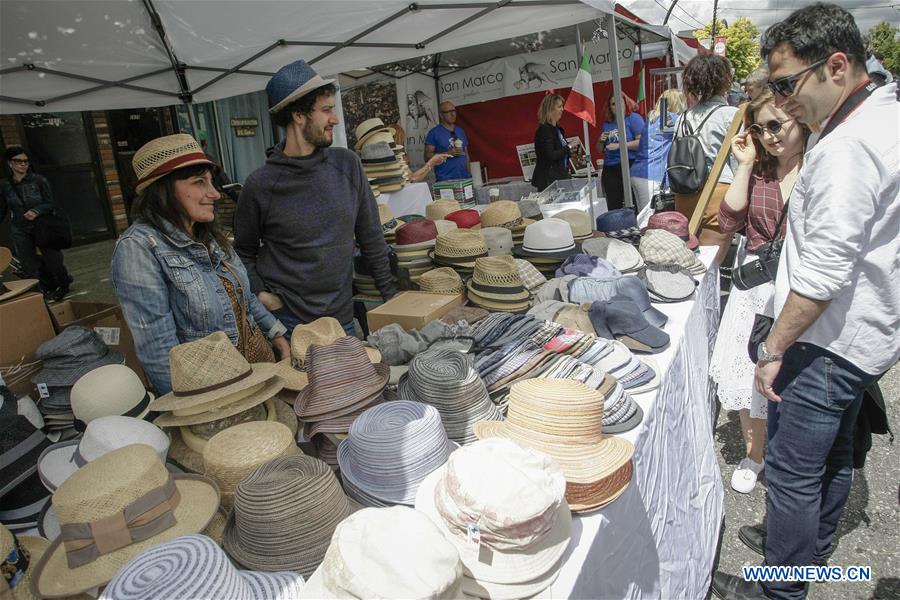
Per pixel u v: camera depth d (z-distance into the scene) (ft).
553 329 7.84
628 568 5.74
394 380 7.48
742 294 10.27
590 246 12.07
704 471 9.41
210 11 12.28
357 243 11.39
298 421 7.02
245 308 7.95
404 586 3.45
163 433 6.02
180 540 4.17
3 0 10.09
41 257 22.76
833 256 5.85
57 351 8.18
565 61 33.42
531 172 30.55
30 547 5.10
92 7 11.22
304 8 12.30
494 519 4.12
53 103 14.23
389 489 5.16
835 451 7.67
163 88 15.60
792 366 6.82
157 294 6.69
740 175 10.50
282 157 9.08
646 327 8.55
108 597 3.78
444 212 15.89
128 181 33.55
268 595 4.12
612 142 25.76
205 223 7.50
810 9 6.03
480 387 6.45
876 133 5.72
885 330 6.30
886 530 10.03
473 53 33.19
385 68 31.04
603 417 6.26
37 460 5.74
